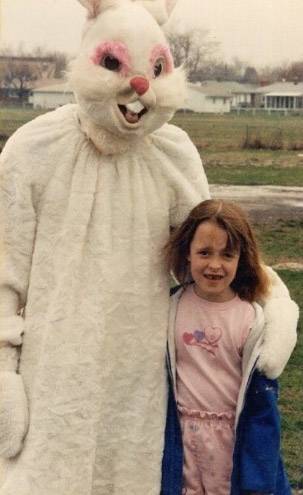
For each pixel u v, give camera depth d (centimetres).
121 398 263
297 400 472
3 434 255
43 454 253
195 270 262
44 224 257
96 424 258
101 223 256
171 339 268
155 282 265
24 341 259
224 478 266
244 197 941
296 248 776
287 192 966
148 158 264
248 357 262
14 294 260
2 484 259
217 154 1080
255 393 262
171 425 268
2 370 258
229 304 268
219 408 265
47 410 253
